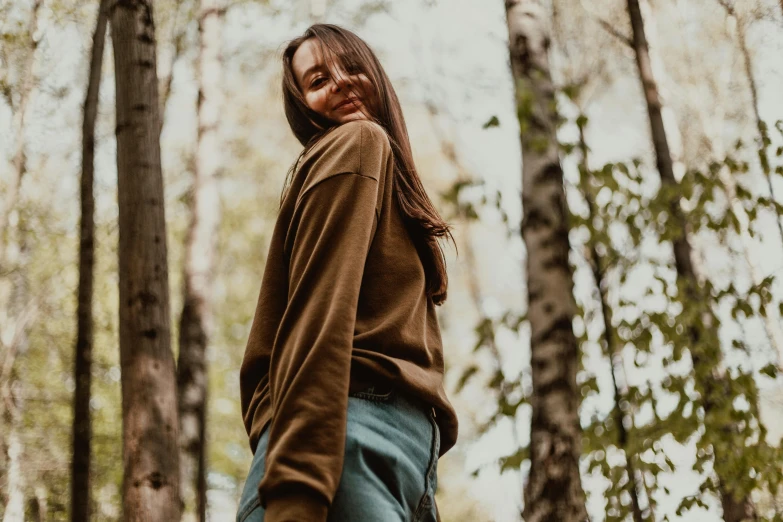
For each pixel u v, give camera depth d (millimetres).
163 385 3324
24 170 11172
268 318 1121
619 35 7109
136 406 3279
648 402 4734
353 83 1355
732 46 12688
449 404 1117
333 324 967
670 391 4699
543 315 3809
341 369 948
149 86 3516
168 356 3375
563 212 3979
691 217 4973
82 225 5664
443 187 10961
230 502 14906
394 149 1279
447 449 1172
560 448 3598
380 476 975
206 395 6254
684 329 4738
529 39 4273
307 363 943
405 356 1068
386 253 1119
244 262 14930
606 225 4684
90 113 5875
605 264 4812
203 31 7848
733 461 4504
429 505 1055
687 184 4898
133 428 3271
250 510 993
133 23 3543
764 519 4867
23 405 10914
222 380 15000
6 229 10914
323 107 1357
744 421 4613
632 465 4598
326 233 1046
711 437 4555
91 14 10250
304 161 1164
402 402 1039
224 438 15047
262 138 13469
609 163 4680
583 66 9375
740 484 4539
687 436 4609
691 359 5469
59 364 11766
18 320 11070
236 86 11820
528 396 4789
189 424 5969
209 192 7016
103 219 11477
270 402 1058
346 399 939
